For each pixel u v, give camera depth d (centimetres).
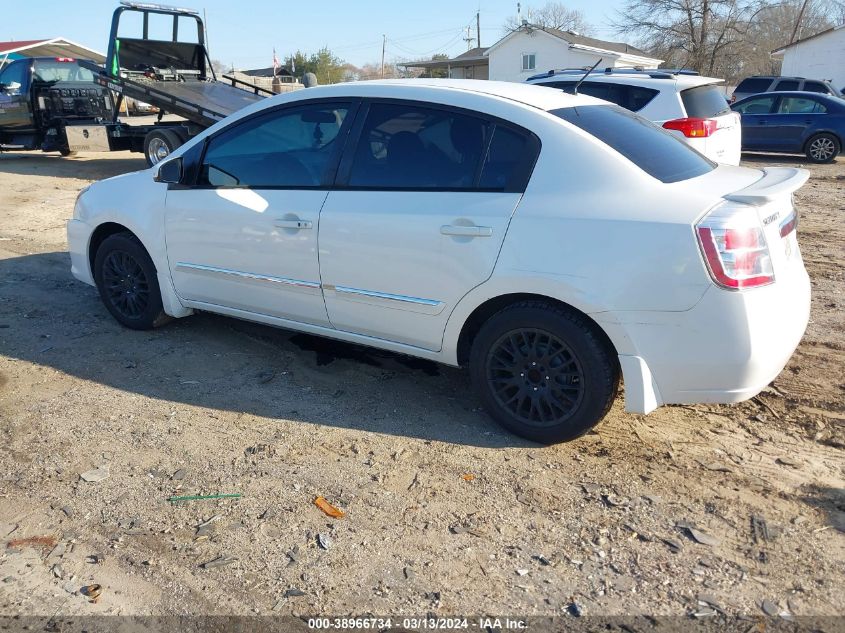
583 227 338
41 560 294
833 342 505
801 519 313
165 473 354
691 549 296
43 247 801
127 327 542
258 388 445
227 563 291
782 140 1581
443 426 399
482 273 361
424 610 266
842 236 823
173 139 1256
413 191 386
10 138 1584
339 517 320
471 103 379
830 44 3350
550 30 3831
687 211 324
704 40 4162
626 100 959
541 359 364
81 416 409
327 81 6291
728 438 382
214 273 470
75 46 3669
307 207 417
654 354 334
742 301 318
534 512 322
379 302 402
